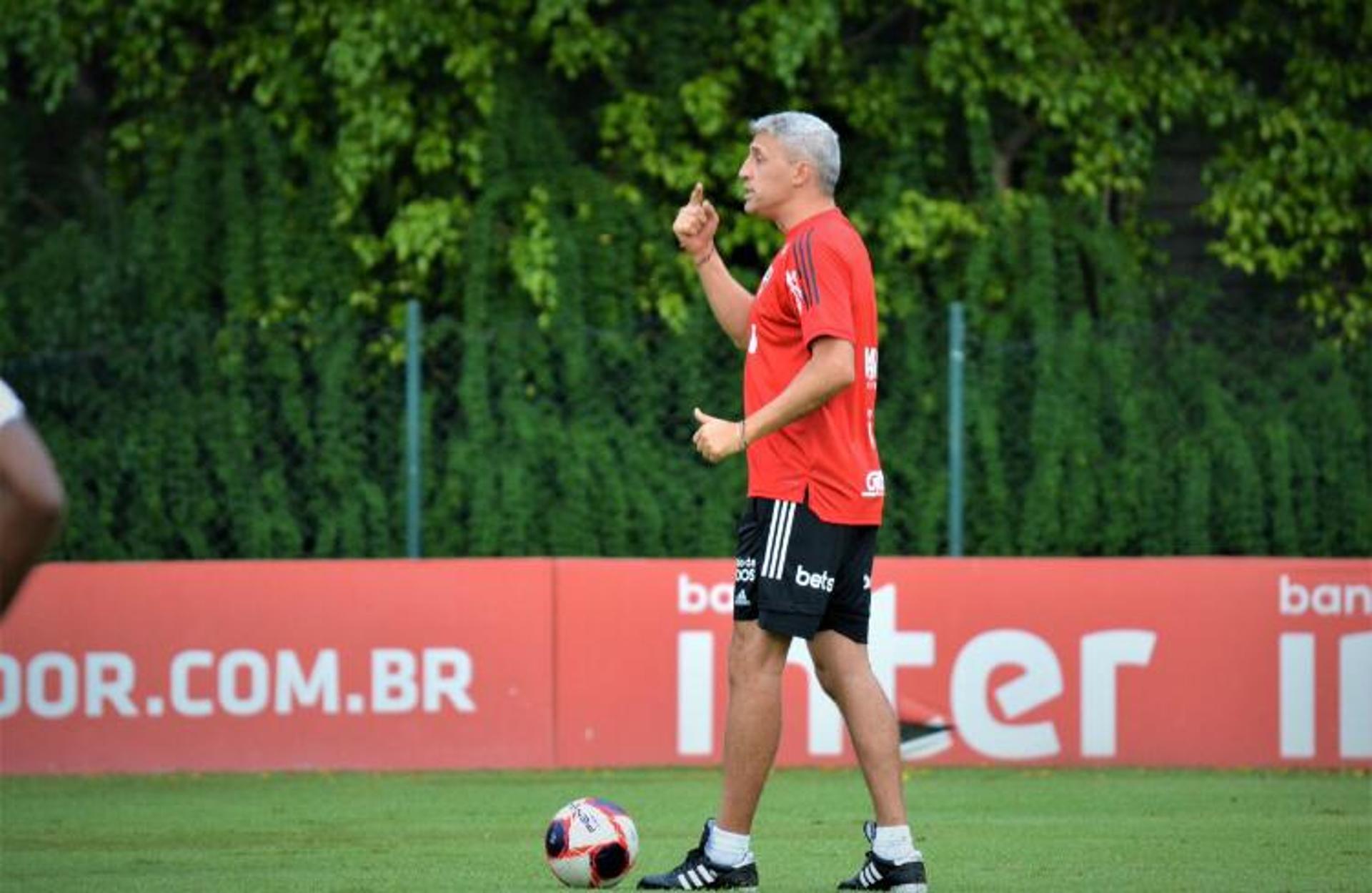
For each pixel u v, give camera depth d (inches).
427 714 1502.2
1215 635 1513.3
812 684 1507.1
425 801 1325.0
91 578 1493.6
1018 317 1756.9
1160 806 1289.4
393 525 1587.1
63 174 2039.9
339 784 1429.6
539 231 1758.1
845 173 1947.6
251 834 1160.8
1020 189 2007.9
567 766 1504.7
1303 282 2001.7
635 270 1818.4
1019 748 1513.3
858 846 1088.2
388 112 1790.1
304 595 1499.8
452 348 1603.1
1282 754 1510.8
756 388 863.1
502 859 1043.9
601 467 1590.8
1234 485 1610.5
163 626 1492.4
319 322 1609.3
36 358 1610.5
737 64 1931.6
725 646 1510.8
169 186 1838.1
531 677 1507.1
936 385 1608.0
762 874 965.2
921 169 1919.3
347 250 1809.8
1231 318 1647.4
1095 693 1513.3
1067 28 1897.1
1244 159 1975.9
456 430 1596.9
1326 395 1610.5
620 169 1916.8
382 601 1502.2
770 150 860.6
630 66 1953.7
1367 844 1093.8
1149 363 1633.9
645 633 1510.8
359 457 1590.8
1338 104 1974.7
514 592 1508.4
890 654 1510.8
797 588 831.1
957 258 1867.6
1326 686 1510.8
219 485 1598.2
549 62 1893.5
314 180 1812.3
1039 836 1136.2
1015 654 1513.3
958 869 992.9
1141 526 1606.8
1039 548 1596.9
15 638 1487.5
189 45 1927.9
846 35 2033.7
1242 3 2004.2
